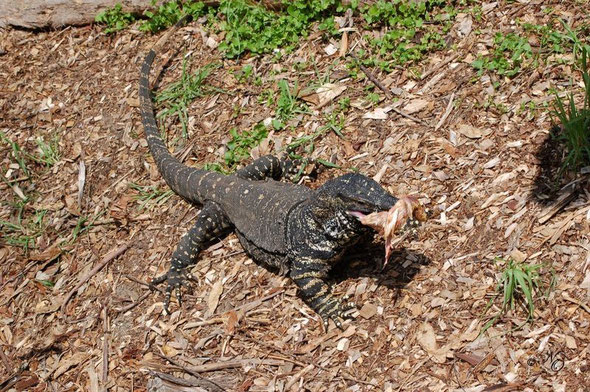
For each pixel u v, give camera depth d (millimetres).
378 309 2689
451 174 2832
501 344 2582
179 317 2824
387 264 2742
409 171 2867
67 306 2936
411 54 3059
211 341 2758
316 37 3184
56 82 3373
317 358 2666
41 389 2820
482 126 2881
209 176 2951
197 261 2902
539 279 2627
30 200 3150
